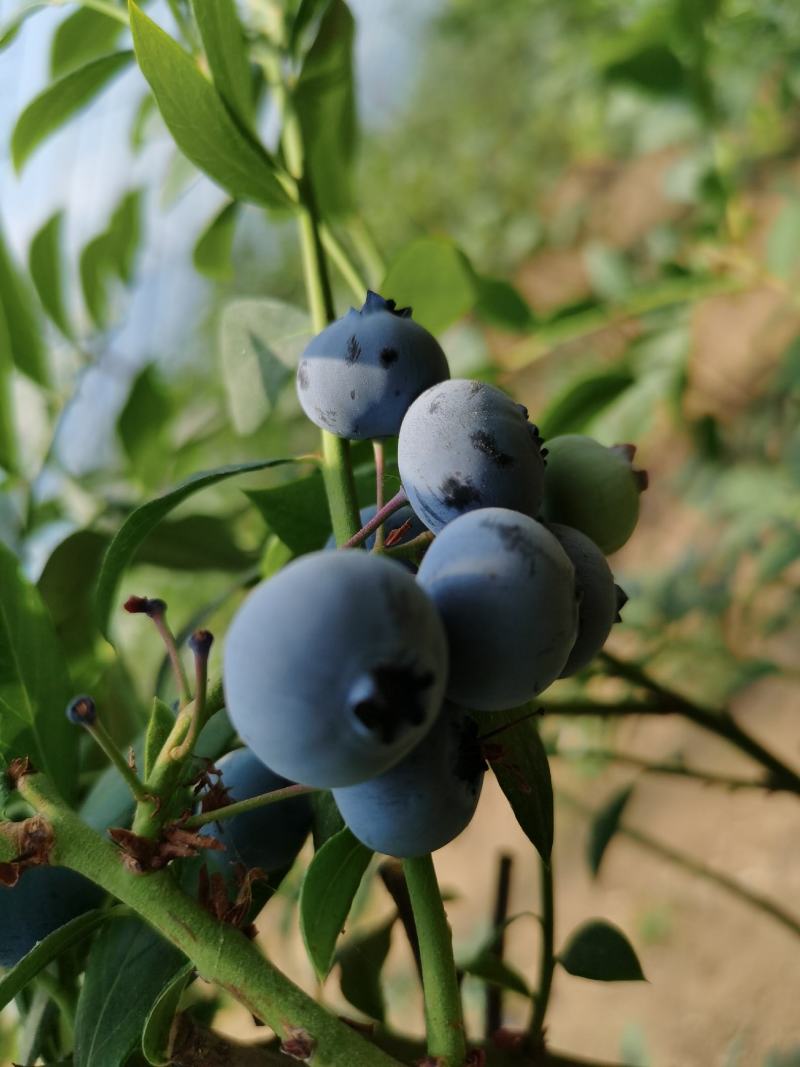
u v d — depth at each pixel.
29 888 0.11
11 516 0.19
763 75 0.30
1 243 0.19
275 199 0.14
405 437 0.09
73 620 0.16
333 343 0.10
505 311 0.23
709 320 0.43
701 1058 0.37
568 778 0.41
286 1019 0.08
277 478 0.22
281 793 0.09
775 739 0.43
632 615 0.25
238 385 0.14
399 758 0.07
